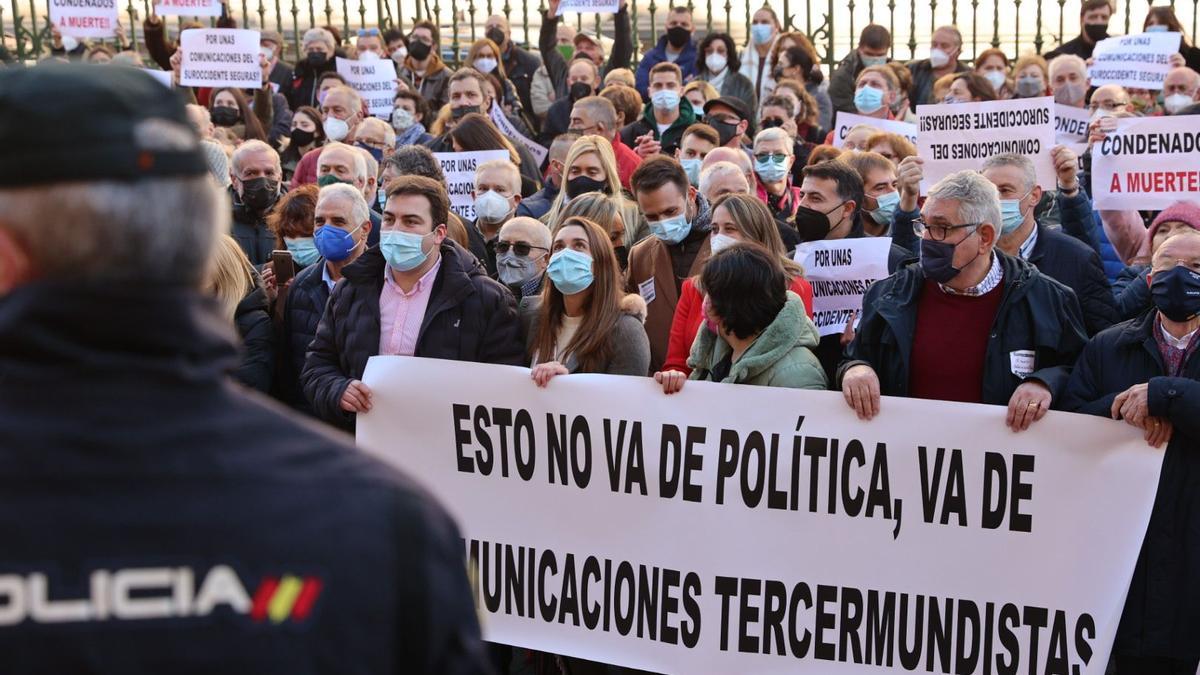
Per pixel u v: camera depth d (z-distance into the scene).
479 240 6.36
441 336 4.57
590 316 4.47
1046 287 3.91
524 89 11.81
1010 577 3.84
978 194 3.80
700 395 4.10
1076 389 3.85
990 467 3.84
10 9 14.55
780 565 4.04
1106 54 9.05
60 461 1.32
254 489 1.36
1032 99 6.17
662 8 13.92
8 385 1.33
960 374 3.93
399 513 1.39
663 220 5.23
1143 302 4.62
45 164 1.32
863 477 3.96
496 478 4.35
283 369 5.20
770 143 7.14
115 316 1.34
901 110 10.03
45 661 1.29
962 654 3.89
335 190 5.09
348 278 4.73
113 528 1.32
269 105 10.80
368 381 4.46
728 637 4.09
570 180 6.45
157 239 1.35
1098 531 3.75
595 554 4.23
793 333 4.06
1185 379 3.59
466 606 1.43
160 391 1.37
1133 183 5.63
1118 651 3.85
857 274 5.27
